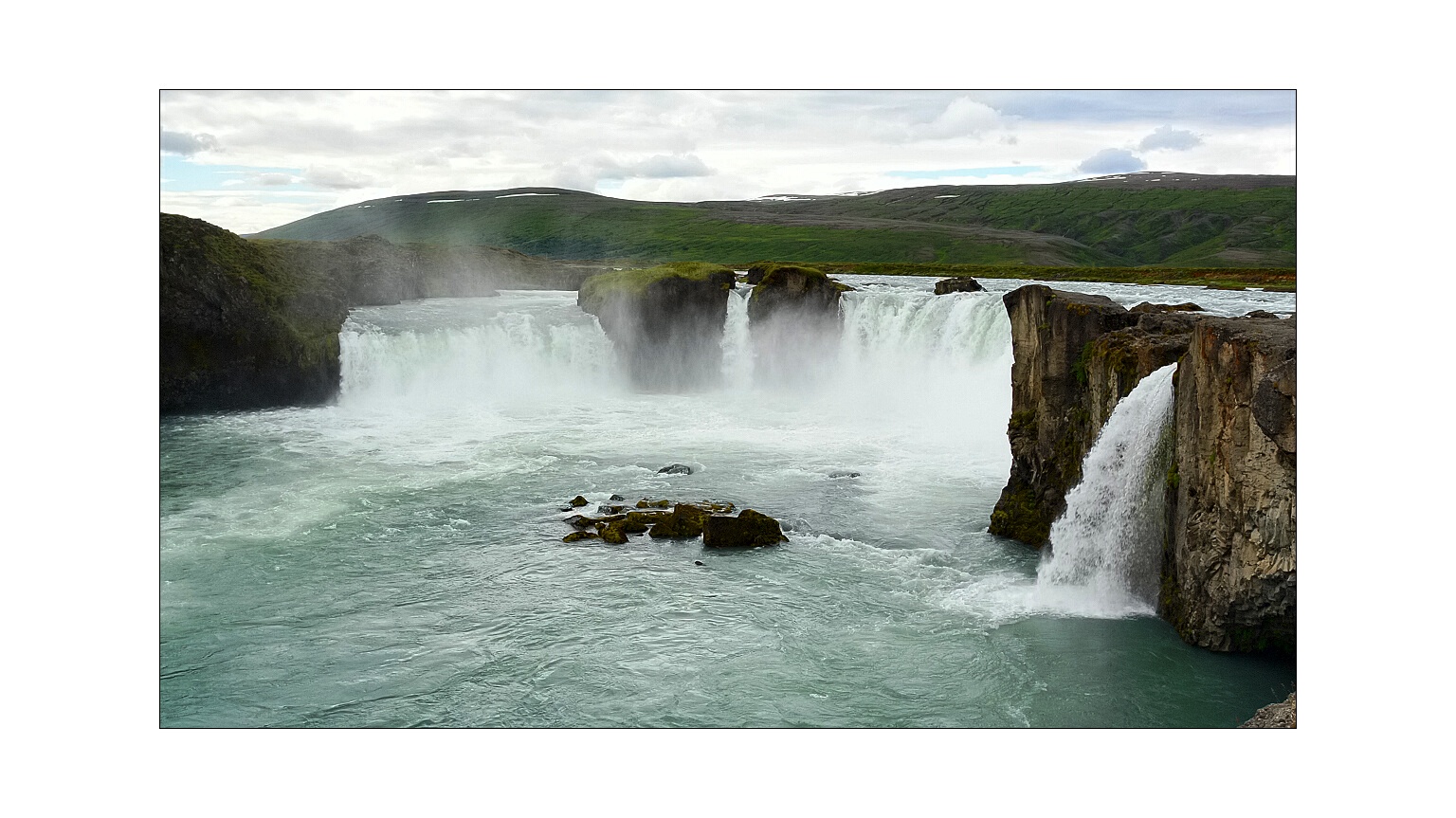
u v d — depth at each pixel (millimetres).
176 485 41281
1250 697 22500
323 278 73250
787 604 28516
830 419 57656
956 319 62312
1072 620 27000
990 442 50312
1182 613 25469
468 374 69688
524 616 27734
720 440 51188
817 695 22953
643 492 40250
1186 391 24844
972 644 25609
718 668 24391
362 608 28422
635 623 27234
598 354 73125
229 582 30375
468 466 44938
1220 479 23547
